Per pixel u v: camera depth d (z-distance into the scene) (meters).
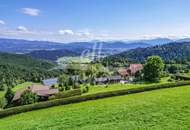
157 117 30.27
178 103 35.38
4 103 69.31
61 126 31.39
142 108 34.59
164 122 28.44
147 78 103.31
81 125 30.78
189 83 62.00
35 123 34.47
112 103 41.81
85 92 73.12
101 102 47.34
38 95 70.38
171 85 60.38
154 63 101.69
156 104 35.97
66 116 35.62
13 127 34.59
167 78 108.56
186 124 27.28
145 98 42.31
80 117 34.03
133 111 33.56
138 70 127.25
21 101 66.12
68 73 123.31
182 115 30.20
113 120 31.02
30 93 66.75
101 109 36.81
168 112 31.75
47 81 147.75
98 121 31.33
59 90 86.19
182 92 45.03
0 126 37.25
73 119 33.53
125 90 54.91
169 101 37.03
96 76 120.25
